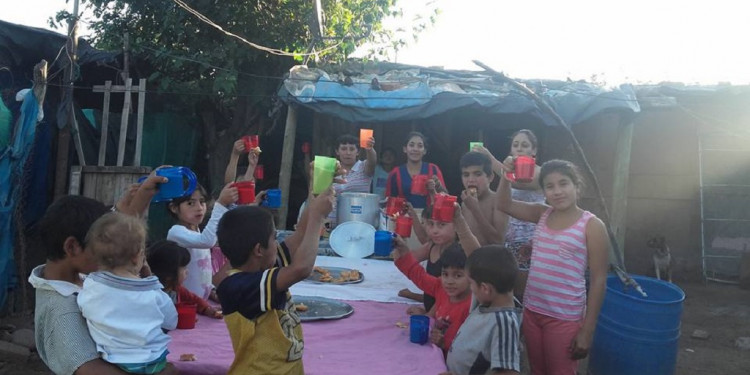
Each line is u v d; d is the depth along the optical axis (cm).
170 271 256
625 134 739
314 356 225
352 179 509
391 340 247
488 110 693
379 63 876
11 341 466
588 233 257
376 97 704
